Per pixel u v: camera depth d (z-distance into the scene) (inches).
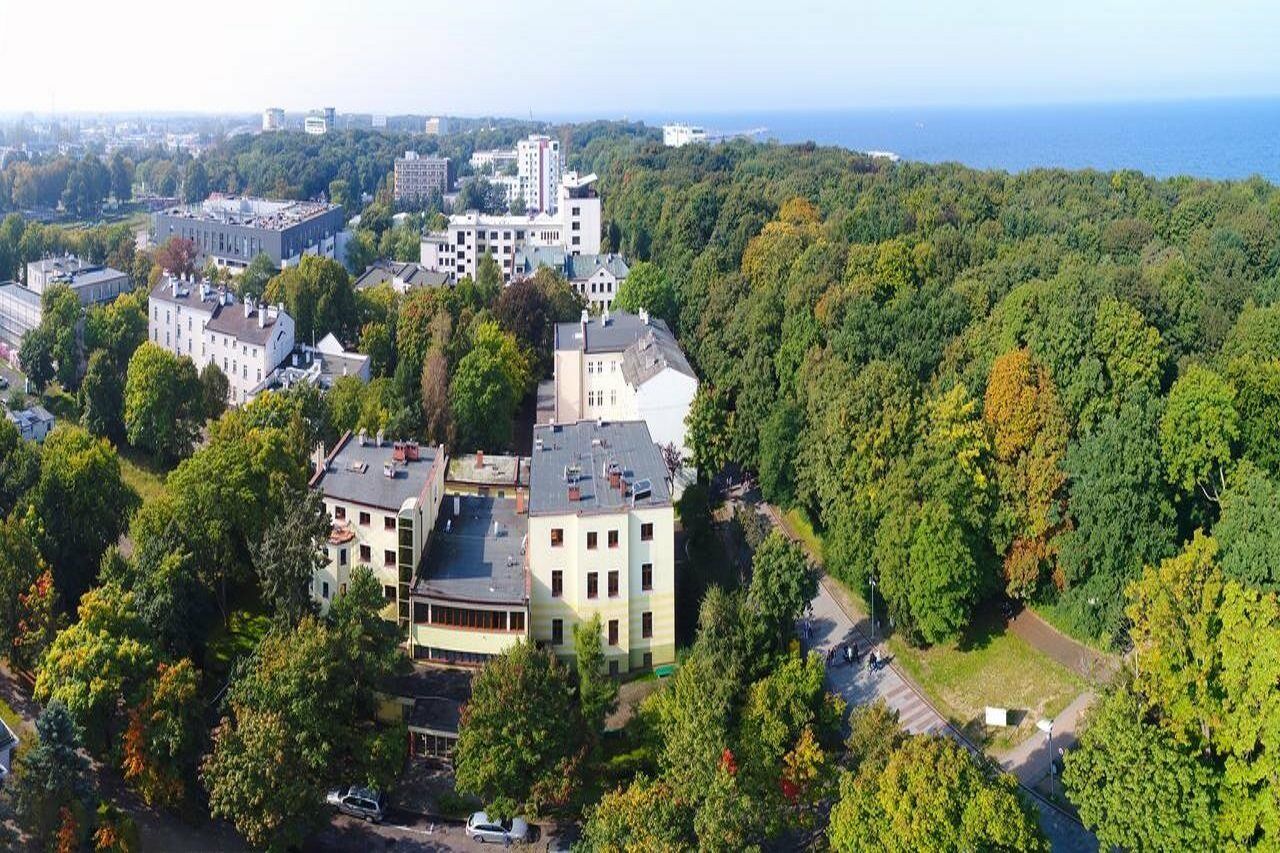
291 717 3796.8
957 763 3277.6
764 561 4394.7
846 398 5393.7
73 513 5103.3
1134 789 3363.7
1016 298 5595.5
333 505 4881.9
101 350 7598.4
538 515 4603.8
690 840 3329.2
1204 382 4675.2
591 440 5403.5
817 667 4055.1
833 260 7780.5
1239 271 7081.7
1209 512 4768.7
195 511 4904.0
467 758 3873.0
